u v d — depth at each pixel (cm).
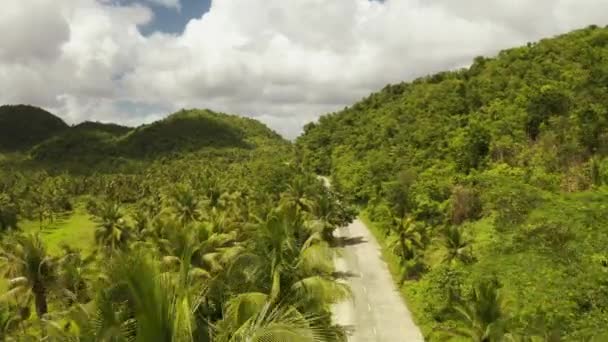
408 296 4312
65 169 18975
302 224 2994
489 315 2494
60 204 11862
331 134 13500
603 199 4388
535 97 7025
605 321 2802
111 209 6231
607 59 7975
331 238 6031
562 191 5172
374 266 5325
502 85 8762
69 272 3650
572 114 6362
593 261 3375
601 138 5656
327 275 2745
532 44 10394
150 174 14625
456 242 4369
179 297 923
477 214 5709
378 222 7056
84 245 7831
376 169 8400
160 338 843
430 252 4784
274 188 8388
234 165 14088
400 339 3550
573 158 5678
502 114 7438
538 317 2777
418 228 5178
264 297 1744
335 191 8088
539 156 5997
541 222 4084
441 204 6216
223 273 2517
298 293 2128
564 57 8869
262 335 1013
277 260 2234
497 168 6203
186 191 6662
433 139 8275
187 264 1037
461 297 3444
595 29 9900
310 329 1097
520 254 3731
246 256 2244
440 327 2866
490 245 4253
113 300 1100
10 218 9075
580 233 3766
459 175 6638
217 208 7131
